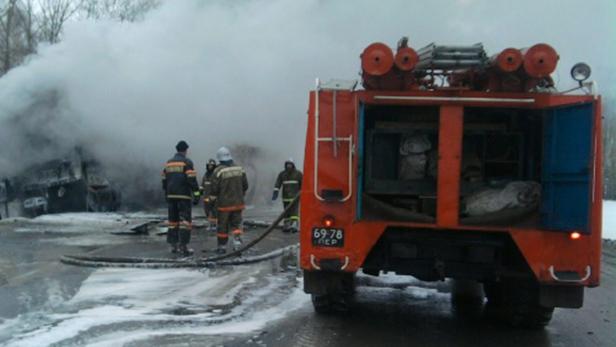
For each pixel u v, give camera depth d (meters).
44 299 7.07
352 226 6.00
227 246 11.32
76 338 5.62
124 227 13.76
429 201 6.34
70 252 10.36
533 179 6.32
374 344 5.84
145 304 6.95
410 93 5.84
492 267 6.03
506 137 6.45
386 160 6.50
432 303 7.77
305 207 6.08
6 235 12.73
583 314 7.48
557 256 5.68
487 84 6.12
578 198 5.58
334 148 6.00
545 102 5.74
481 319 7.00
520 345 5.98
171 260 9.41
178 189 9.94
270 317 6.71
